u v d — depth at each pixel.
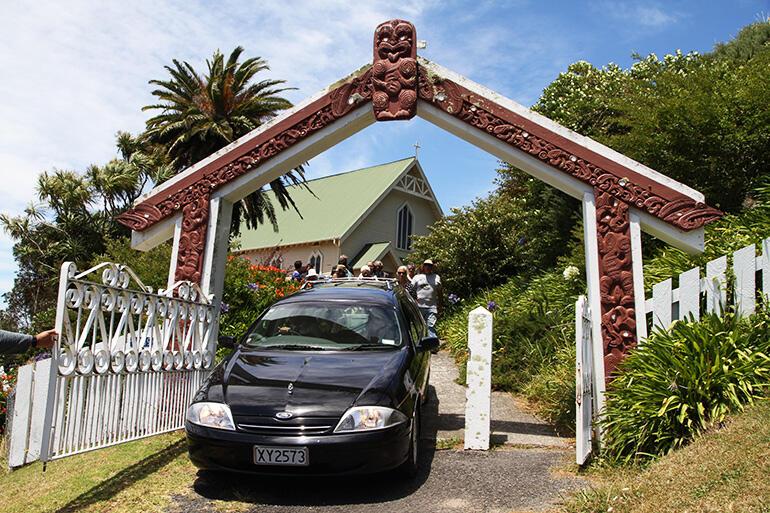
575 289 10.09
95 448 4.31
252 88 25.47
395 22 6.71
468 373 5.70
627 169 5.95
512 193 19.97
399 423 4.34
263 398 4.39
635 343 5.66
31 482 4.64
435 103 6.55
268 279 12.03
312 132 6.81
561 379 6.75
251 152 6.89
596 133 13.79
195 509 4.00
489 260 16.31
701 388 4.51
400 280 10.76
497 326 9.56
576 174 6.07
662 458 4.32
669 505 3.36
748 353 4.65
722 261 5.36
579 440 4.69
